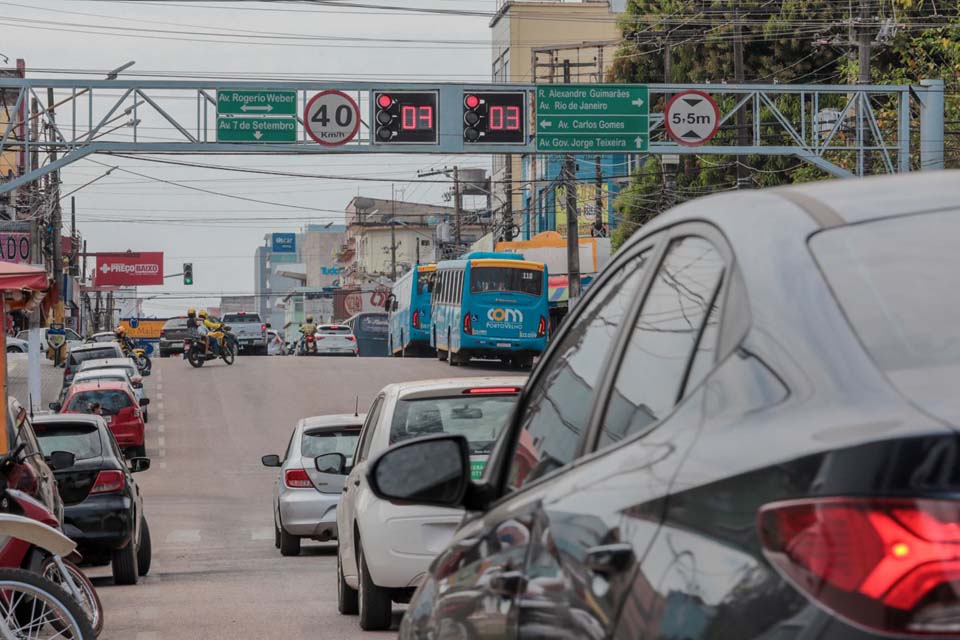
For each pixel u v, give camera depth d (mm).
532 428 6070
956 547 2854
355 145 61688
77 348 82000
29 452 18344
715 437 3629
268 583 24266
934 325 3459
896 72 71062
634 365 4910
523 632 4816
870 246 3844
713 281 4305
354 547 18172
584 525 4363
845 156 73750
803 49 81500
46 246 103750
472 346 82938
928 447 2945
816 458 3092
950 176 4426
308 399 78062
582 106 62781
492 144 62562
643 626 3619
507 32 146125
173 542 35219
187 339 98500
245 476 54375
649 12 89375
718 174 85000
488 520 5902
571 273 83250
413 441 6145
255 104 61219
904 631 2863
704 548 3406
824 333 3520
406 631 7055
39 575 12414
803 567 3025
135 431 55969
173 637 17734
